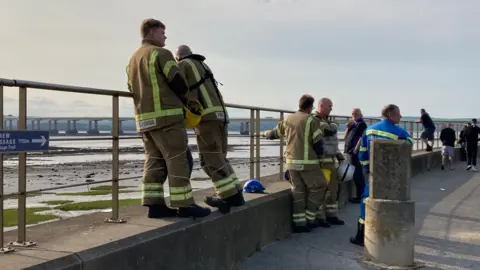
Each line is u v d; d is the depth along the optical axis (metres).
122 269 4.04
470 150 18.75
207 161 5.92
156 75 4.96
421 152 18.73
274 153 35.16
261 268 5.96
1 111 3.74
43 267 3.43
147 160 5.26
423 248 7.11
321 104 8.64
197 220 5.14
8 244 3.95
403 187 6.16
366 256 6.36
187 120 5.36
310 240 7.44
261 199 6.91
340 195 10.11
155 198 5.18
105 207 12.84
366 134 7.02
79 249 3.83
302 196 7.93
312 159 7.84
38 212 12.01
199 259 5.10
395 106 6.89
